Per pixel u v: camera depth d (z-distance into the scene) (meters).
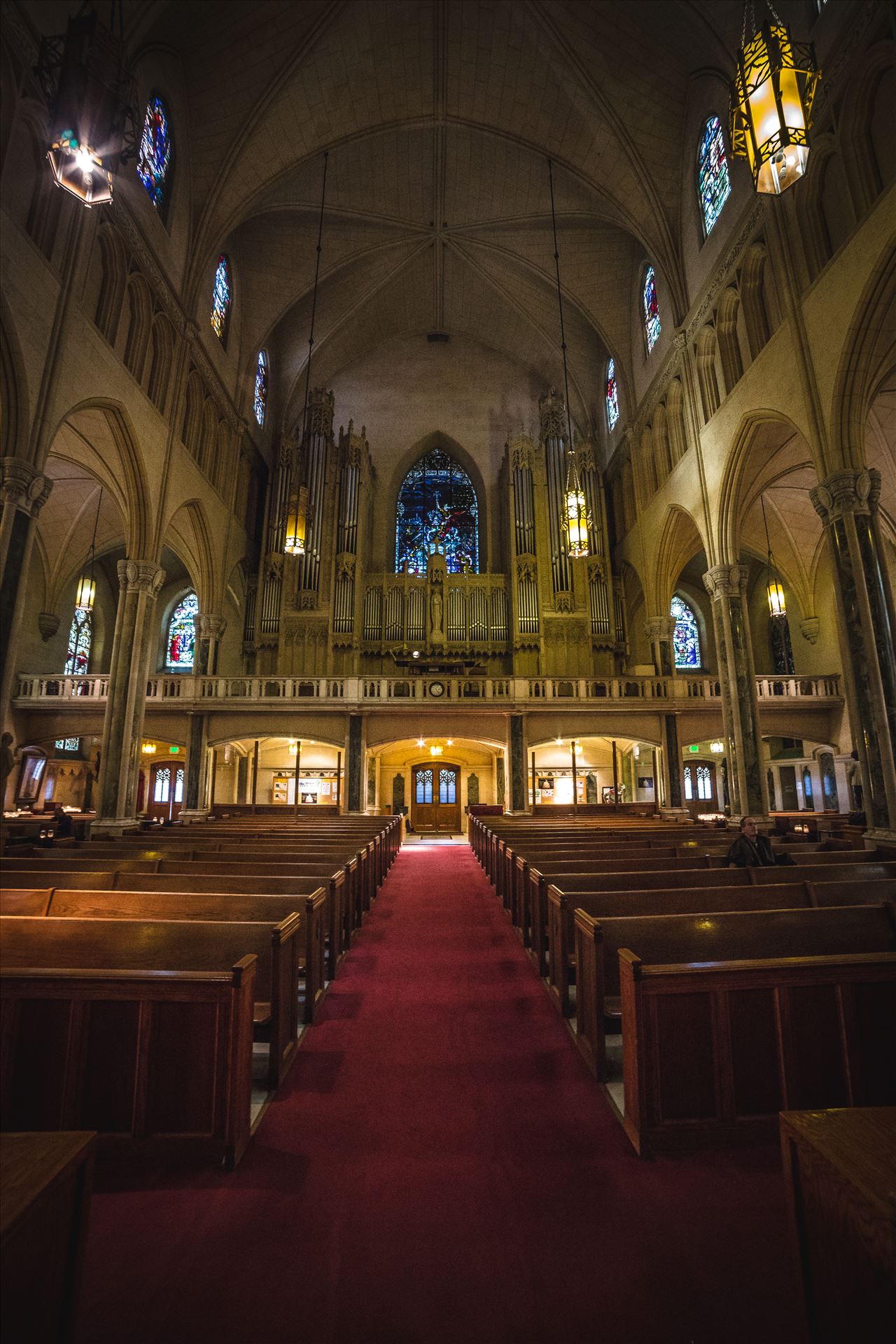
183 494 17.28
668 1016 3.48
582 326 25.08
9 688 10.12
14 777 20.36
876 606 10.56
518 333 26.64
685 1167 3.27
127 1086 3.40
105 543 22.70
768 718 20.28
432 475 28.70
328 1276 2.57
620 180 18.03
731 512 15.59
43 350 10.85
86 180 6.54
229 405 20.59
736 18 13.35
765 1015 3.55
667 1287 2.51
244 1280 2.54
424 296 26.25
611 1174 3.22
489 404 28.39
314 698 19.05
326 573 23.91
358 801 19.06
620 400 23.30
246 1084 3.51
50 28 10.50
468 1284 2.53
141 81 14.05
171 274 15.93
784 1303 2.43
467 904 10.00
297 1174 3.23
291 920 4.55
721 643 15.65
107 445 14.32
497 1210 2.96
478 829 15.72
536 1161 3.33
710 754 27.11
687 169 17.14
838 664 22.02
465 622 25.31
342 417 28.02
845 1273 1.80
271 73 15.94
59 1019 3.47
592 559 24.23
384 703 19.06
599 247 22.05
